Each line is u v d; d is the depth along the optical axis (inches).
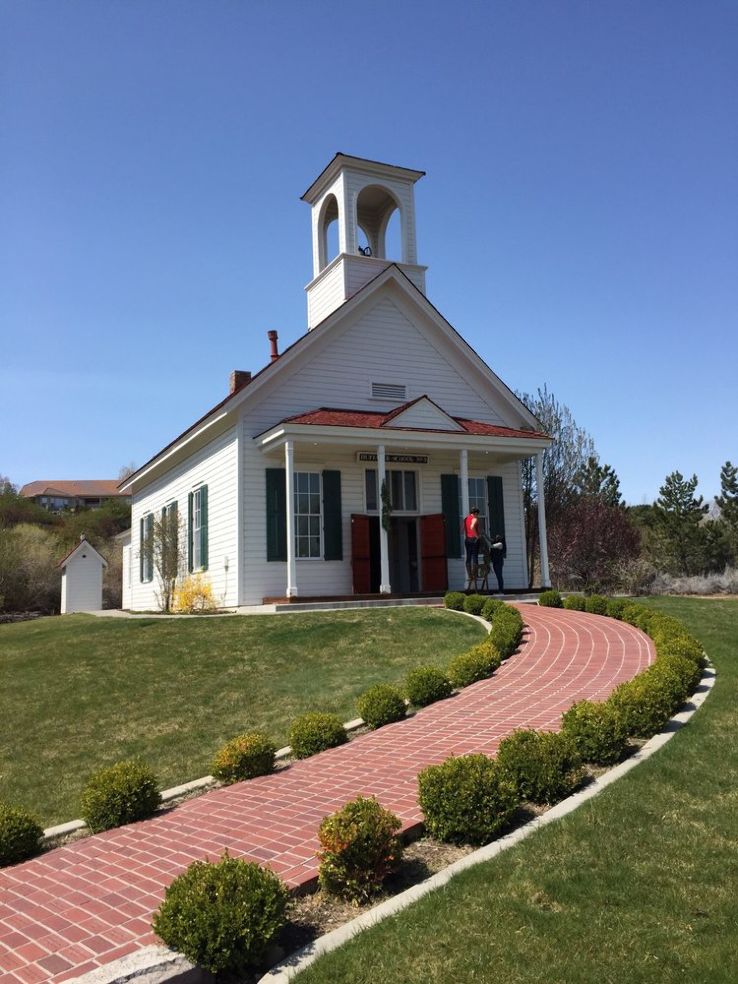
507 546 924.6
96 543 2148.1
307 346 832.9
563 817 226.7
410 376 898.7
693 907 173.0
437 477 884.0
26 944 179.8
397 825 204.7
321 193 992.9
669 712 316.5
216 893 169.3
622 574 1234.0
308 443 752.3
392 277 888.3
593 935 163.0
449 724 354.9
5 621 1457.9
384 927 171.8
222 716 442.0
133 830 265.4
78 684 533.0
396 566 889.5
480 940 163.2
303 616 671.1
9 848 253.4
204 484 885.2
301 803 269.3
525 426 971.3
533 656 487.8
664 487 1549.0
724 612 667.4
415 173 957.2
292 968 161.6
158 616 786.2
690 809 227.9
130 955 161.2
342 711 423.5
